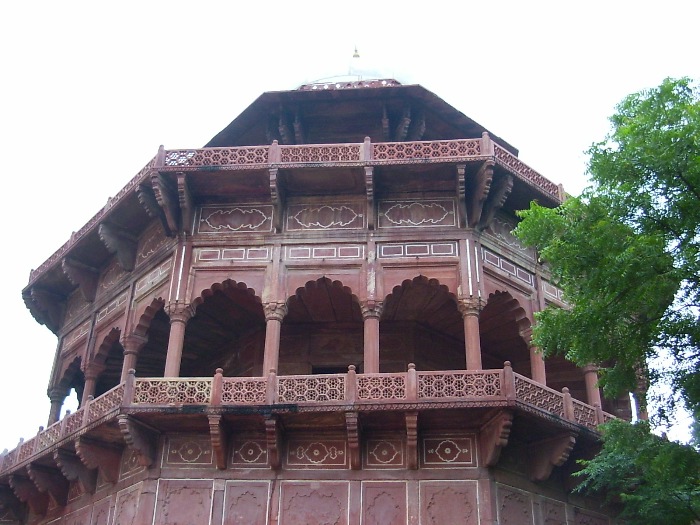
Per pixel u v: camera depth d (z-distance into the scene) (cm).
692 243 1190
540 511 1623
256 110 2025
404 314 1933
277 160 1778
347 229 1802
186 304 1750
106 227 1970
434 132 2100
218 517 1557
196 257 1806
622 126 1251
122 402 1579
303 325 1988
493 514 1516
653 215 1231
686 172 1173
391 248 1770
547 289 1880
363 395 1544
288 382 1578
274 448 1562
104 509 1717
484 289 1723
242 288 1777
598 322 1235
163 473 1609
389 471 1570
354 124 2080
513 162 1816
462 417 1551
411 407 1516
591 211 1263
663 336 1228
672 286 1138
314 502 1556
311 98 1989
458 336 2034
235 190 1845
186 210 1822
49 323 2291
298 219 1828
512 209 1881
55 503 1948
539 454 1636
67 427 1770
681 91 1270
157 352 2161
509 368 1542
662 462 1205
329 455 1600
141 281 1928
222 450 1581
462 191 1756
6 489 2091
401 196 1833
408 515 1527
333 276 1750
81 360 2075
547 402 1591
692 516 1411
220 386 1582
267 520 1547
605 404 2061
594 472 1445
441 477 1554
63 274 2167
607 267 1183
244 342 2044
